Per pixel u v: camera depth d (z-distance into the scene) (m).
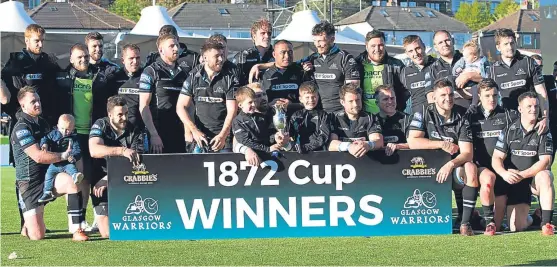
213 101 7.88
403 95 8.51
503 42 8.25
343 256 6.43
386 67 8.47
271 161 7.15
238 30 42.94
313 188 7.18
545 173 7.57
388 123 7.82
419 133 7.56
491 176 7.60
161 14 19.12
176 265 6.19
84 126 8.44
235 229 7.18
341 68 8.28
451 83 7.62
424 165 7.24
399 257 6.36
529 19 40.03
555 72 9.27
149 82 8.09
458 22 41.16
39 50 8.62
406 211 7.27
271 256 6.48
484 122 7.83
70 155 7.65
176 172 7.14
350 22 42.22
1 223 8.93
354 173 7.19
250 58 8.62
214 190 7.15
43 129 7.72
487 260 6.19
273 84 8.28
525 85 8.24
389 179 7.22
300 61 8.50
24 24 16.64
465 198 7.46
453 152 7.37
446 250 6.64
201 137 7.71
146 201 7.16
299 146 7.35
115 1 53.38
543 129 7.62
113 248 6.96
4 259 6.57
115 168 7.13
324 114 7.54
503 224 8.08
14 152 7.70
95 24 37.62
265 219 7.19
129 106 8.30
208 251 6.75
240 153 7.13
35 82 8.59
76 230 7.52
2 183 13.84
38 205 7.64
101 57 8.62
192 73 7.95
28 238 7.74
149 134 7.96
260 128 7.32
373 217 7.24
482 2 56.66
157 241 7.27
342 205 7.21
